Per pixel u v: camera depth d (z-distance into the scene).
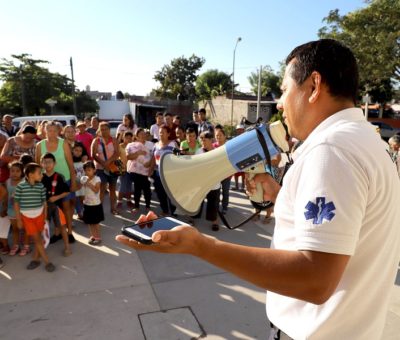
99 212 4.34
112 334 2.65
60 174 4.21
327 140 0.78
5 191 4.01
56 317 2.87
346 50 0.88
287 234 0.91
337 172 0.74
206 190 1.29
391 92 26.00
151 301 3.10
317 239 0.71
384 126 22.06
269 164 1.23
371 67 18.58
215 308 3.00
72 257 4.02
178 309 2.98
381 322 0.92
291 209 0.90
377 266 0.86
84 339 2.59
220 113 33.28
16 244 4.15
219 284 3.40
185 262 3.90
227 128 22.12
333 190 0.72
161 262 3.90
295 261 0.72
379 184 0.78
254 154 1.21
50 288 3.33
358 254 0.83
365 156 0.77
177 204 1.29
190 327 2.73
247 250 0.78
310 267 0.71
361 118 0.88
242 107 30.06
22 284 3.41
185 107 29.52
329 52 0.86
